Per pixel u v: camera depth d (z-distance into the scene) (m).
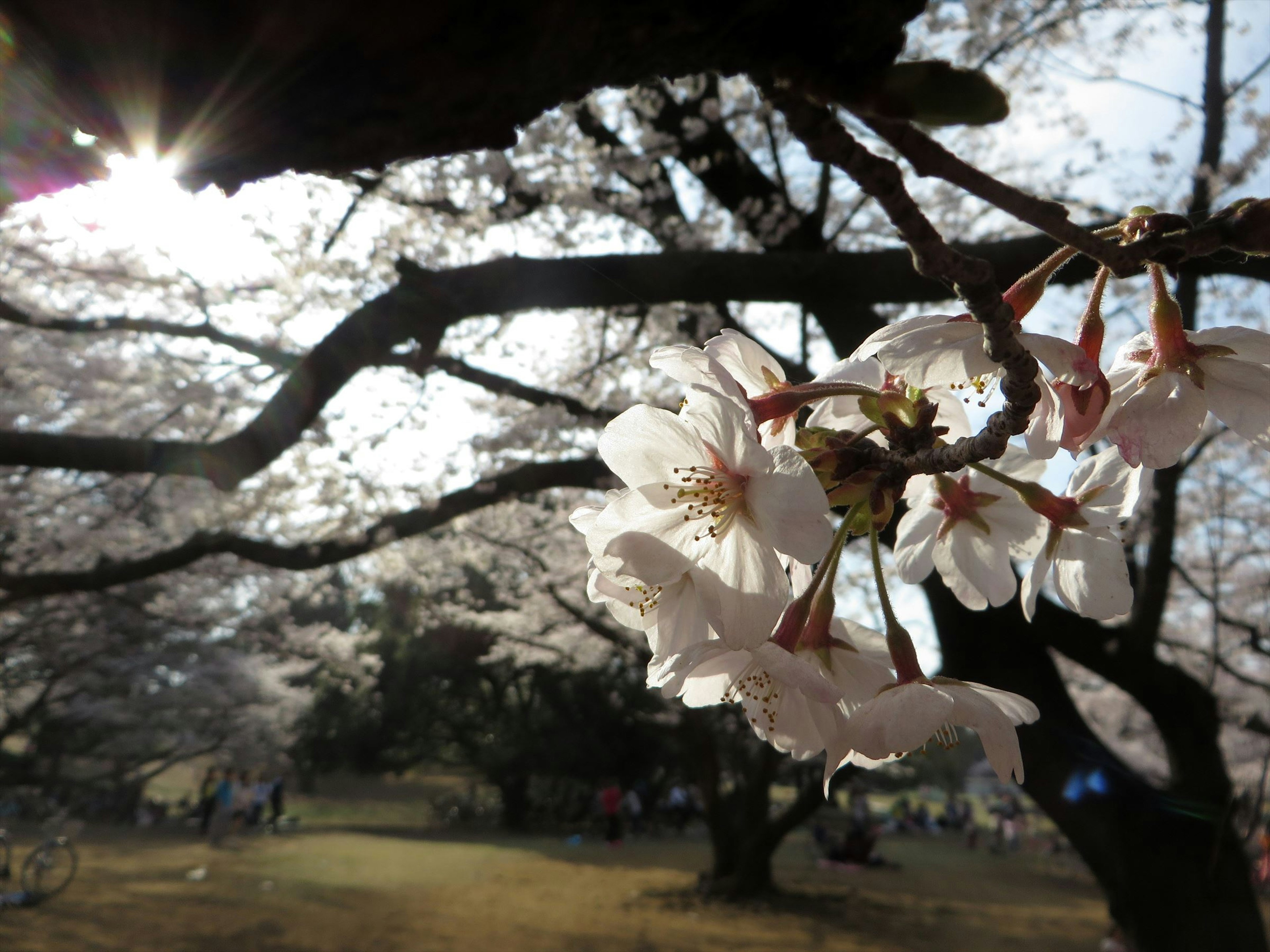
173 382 8.27
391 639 25.86
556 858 16.84
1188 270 3.26
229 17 0.41
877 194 0.52
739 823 13.77
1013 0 5.54
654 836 23.12
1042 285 0.91
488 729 25.38
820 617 1.05
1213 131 4.77
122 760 22.06
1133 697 4.63
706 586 0.92
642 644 12.39
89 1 0.40
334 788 34.06
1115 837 4.03
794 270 3.76
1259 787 3.91
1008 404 0.75
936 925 10.94
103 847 15.32
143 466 3.96
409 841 19.03
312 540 8.75
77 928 8.57
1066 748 4.25
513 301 3.89
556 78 0.50
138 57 0.43
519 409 8.07
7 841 10.44
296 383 3.83
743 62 0.49
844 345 4.99
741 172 5.95
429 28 0.44
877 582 1.00
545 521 11.12
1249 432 0.90
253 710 22.12
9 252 6.99
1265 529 9.04
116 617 15.15
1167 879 3.90
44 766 23.19
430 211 6.43
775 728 1.03
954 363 0.88
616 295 3.88
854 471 0.96
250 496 8.20
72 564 10.05
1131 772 4.24
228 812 16.33
